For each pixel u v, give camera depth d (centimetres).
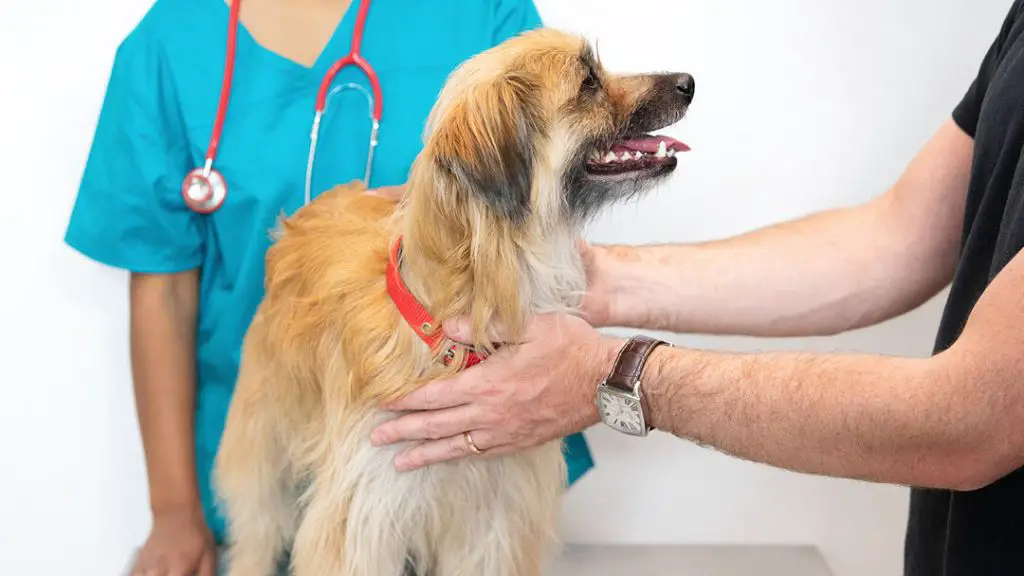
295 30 158
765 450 95
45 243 184
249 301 159
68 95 178
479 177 110
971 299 103
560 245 127
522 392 114
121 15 176
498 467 133
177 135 154
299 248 145
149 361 160
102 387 194
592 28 183
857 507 214
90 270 187
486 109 116
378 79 157
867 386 87
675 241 197
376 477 124
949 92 186
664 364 103
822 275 139
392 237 128
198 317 168
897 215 136
